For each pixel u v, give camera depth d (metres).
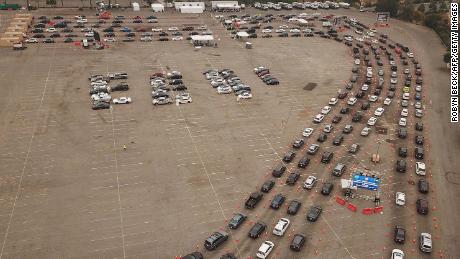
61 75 124.25
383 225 71.12
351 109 111.62
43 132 95.12
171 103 110.69
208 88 120.62
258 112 108.31
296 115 107.56
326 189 77.69
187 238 67.00
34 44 146.75
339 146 94.19
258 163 87.25
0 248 63.59
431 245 65.06
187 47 152.50
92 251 63.81
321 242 66.81
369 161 88.94
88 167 83.75
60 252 63.34
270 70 135.62
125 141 93.19
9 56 135.75
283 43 161.75
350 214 73.31
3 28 157.00
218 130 99.12
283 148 93.00
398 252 63.62
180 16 188.25
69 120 100.56
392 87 124.00
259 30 175.25
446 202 77.44
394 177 84.00
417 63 144.12
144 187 78.69
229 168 85.19
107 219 70.44
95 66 131.75
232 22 181.50
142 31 165.00
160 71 130.38
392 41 168.75
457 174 86.06
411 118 108.50
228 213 72.88
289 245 65.94
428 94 123.12
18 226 68.06
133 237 66.88
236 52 150.00
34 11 181.75
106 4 198.25
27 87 115.56
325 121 104.94
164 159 87.38
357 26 185.25
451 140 99.19
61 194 75.88
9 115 101.19
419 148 92.00
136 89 117.94
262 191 78.25
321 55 150.75
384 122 105.62
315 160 88.56
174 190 78.19
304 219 71.69
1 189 76.44
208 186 79.56
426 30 187.12
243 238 67.19
